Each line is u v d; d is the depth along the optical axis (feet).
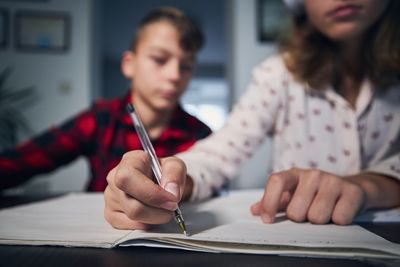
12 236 0.79
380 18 1.63
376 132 1.76
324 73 1.83
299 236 0.79
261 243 0.71
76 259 0.67
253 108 1.92
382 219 1.04
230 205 1.32
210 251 0.71
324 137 1.85
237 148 1.77
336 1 1.40
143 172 0.82
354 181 1.18
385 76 1.71
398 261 0.64
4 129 5.53
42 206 1.29
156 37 2.47
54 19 5.93
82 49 5.98
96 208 1.23
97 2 6.59
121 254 0.70
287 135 1.98
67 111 5.92
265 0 5.91
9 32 5.88
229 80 6.14
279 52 2.12
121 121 2.49
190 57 2.58
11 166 2.18
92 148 2.60
